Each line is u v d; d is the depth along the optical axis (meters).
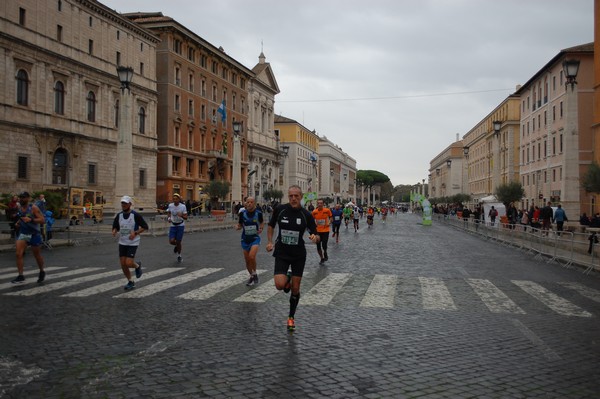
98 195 43.16
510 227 27.55
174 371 5.67
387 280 12.86
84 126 47.84
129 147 30.30
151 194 58.09
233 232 35.53
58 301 9.61
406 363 6.07
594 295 11.32
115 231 11.04
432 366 5.97
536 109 64.06
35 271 13.72
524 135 70.25
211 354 6.32
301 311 8.97
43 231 20.62
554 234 19.38
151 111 58.41
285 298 10.13
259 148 91.44
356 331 7.59
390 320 8.38
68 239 22.47
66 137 45.50
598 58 39.50
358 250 21.56
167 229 32.09
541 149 61.78
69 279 12.27
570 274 15.20
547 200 59.09
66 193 39.53
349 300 10.09
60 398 4.89
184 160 65.75
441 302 10.02
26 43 40.84
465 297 10.65
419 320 8.42
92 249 20.64
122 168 30.06
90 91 48.91
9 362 5.96
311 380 5.42
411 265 16.31
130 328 7.61
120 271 13.72
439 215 67.69
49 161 43.81
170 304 9.42
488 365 6.05
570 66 26.67
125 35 53.75
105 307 9.10
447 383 5.41
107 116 51.19
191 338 7.07
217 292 10.69
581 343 7.12
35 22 42.06
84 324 7.83
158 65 62.53
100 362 5.98
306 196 63.88
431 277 13.56
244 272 13.75
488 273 14.74
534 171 64.69
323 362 6.05
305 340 7.04
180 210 16.16
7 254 18.25
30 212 11.67
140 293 10.48
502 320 8.53
